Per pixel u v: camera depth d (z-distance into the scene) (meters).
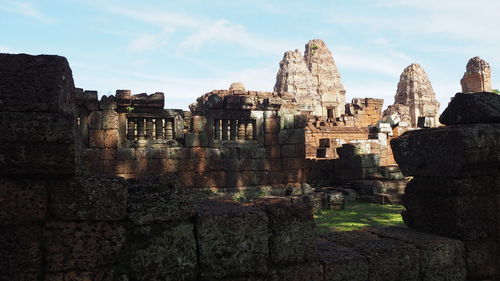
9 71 2.59
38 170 2.60
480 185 4.10
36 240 2.62
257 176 13.45
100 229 2.72
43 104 2.64
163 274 2.85
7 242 2.55
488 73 43.41
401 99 50.75
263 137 13.83
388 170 13.88
